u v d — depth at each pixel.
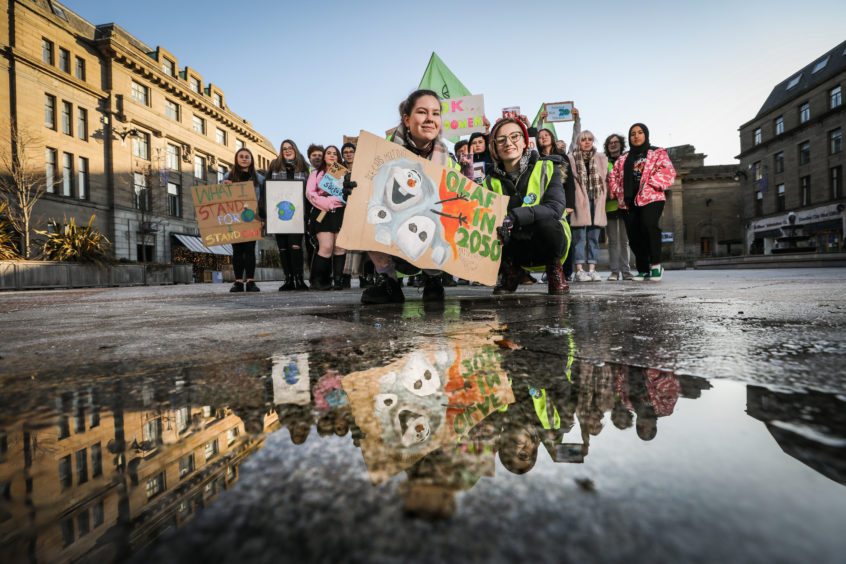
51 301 3.36
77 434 0.41
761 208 30.27
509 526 0.23
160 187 22.31
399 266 2.35
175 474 0.32
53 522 0.25
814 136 25.66
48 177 17.55
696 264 21.62
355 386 0.59
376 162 2.19
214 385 0.61
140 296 4.00
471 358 0.78
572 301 2.17
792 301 1.92
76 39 18.70
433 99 2.40
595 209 5.77
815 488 0.27
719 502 0.25
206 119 25.59
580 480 0.29
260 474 0.31
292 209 5.03
